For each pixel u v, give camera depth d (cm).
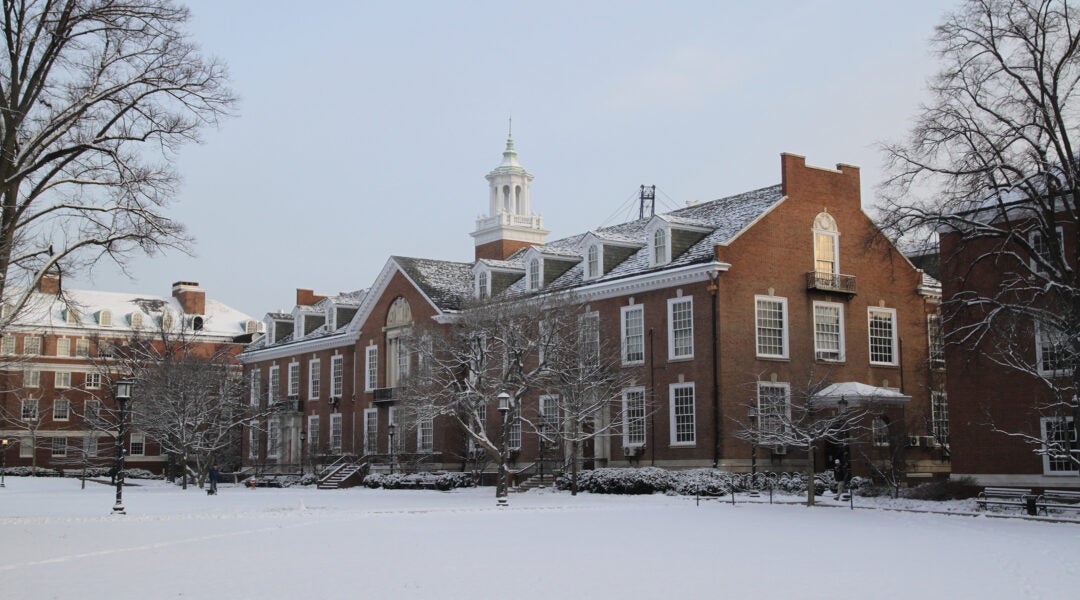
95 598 1730
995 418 4197
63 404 10525
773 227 5238
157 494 5825
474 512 3819
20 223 3155
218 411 7300
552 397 5297
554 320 4947
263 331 11825
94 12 3120
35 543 2680
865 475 4875
